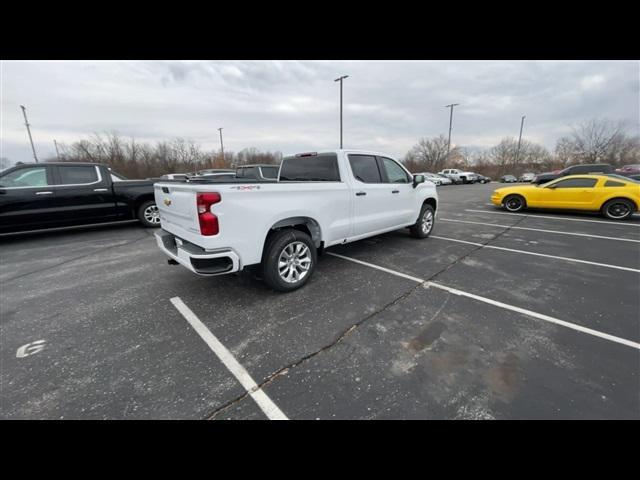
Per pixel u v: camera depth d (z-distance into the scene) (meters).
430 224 6.39
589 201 8.95
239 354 2.43
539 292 3.56
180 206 3.12
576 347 2.46
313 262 3.79
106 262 4.84
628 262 4.68
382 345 2.53
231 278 4.07
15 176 5.95
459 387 2.03
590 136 36.50
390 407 1.88
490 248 5.55
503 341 2.56
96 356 2.42
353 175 4.30
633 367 2.20
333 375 2.17
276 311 3.14
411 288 3.71
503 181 39.53
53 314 3.13
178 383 2.10
